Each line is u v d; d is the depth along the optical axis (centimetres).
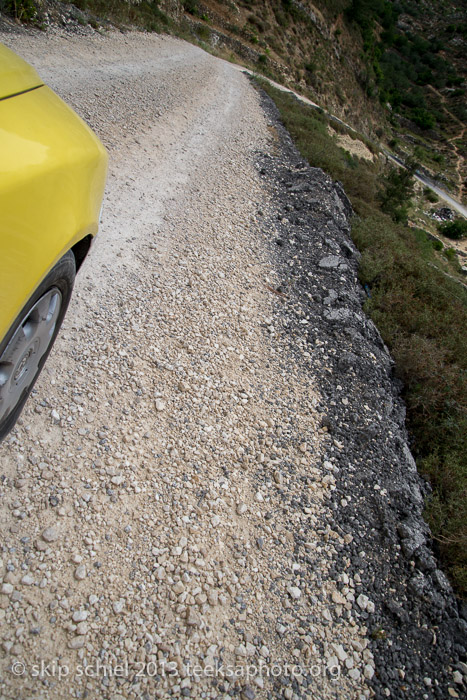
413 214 5394
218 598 229
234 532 263
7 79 183
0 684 167
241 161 866
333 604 253
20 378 193
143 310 385
